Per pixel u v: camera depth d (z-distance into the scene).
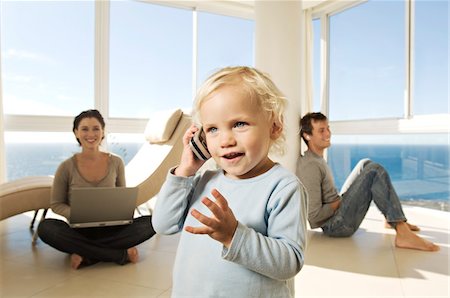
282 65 3.12
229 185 0.82
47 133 4.04
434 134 3.40
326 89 4.62
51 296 1.66
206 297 0.74
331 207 2.61
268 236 0.75
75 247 2.01
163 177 2.89
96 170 2.33
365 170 2.55
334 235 2.64
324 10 4.57
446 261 2.10
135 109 4.59
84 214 2.03
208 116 0.75
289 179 0.77
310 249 2.36
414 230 2.82
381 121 3.88
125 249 2.10
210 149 0.77
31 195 2.34
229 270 0.73
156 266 2.06
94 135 2.32
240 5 4.70
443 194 3.36
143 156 3.26
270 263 0.67
